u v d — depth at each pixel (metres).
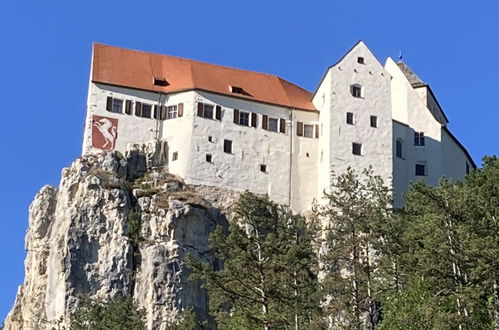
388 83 102.50
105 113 99.88
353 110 100.75
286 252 61.84
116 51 107.00
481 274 55.94
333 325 62.75
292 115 103.62
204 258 92.81
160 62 107.44
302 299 61.56
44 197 101.50
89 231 92.31
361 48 103.38
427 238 58.53
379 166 99.25
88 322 73.19
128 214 93.81
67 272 89.94
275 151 101.50
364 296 63.50
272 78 109.31
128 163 98.12
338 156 98.81
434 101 113.81
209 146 99.69
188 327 74.75
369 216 66.44
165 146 100.31
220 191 98.56
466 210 58.97
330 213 68.38
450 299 56.81
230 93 102.56
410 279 60.50
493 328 55.25
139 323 71.00
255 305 61.25
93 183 94.50
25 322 93.38
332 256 65.31
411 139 103.81
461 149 106.94
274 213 65.44
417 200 63.34
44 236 99.81
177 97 101.81
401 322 56.72
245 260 60.78
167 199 94.88
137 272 91.00
